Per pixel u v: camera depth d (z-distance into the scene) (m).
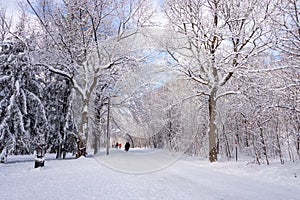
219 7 16.38
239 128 19.94
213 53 16.75
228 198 5.99
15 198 6.02
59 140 18.44
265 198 6.07
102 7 18.34
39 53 17.59
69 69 17.80
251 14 14.98
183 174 10.25
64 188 7.31
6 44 16.23
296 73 11.51
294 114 12.21
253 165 12.88
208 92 18.48
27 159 16.91
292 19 10.73
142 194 6.36
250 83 15.40
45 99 18.80
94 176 9.81
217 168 13.27
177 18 17.64
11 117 14.96
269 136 14.62
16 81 15.40
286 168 10.66
